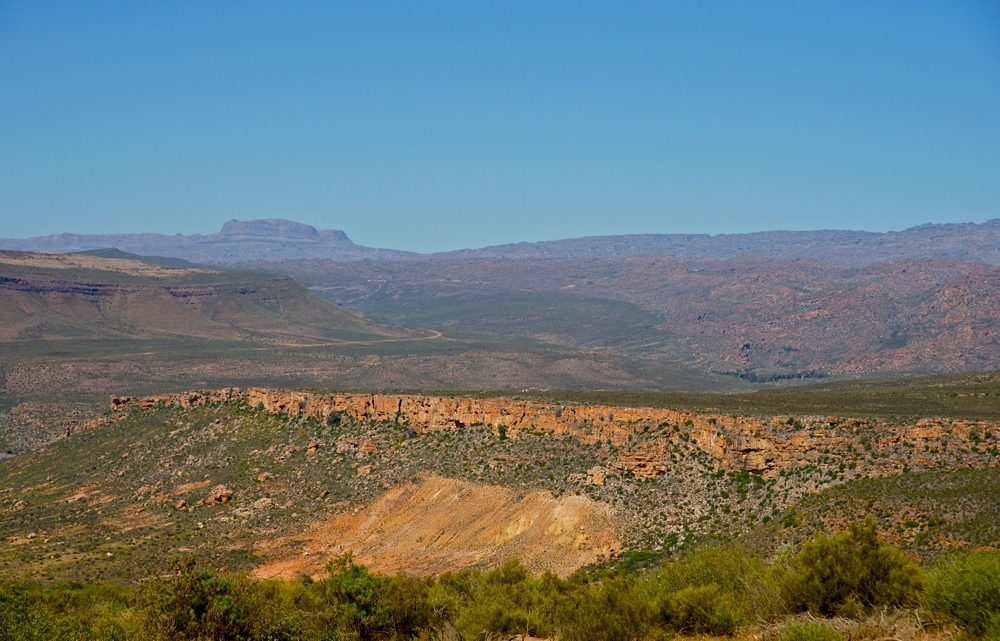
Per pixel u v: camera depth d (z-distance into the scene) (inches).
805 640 1171.3
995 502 2465.6
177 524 4183.1
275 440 4995.1
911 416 3339.1
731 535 3026.6
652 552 3102.9
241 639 1401.3
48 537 4028.1
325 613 1569.9
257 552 3757.4
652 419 3747.5
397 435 4586.6
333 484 4414.4
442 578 2114.9
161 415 5703.7
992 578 1139.9
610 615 1407.5
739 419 3442.4
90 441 5679.1
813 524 2726.4
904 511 2583.7
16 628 1488.7
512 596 1798.7
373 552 3700.8
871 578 1339.8
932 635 1161.4
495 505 3732.8
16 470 5620.1
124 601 2065.7
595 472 3607.3
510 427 4185.5
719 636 1359.5
